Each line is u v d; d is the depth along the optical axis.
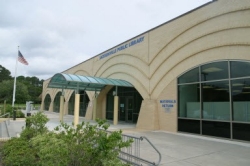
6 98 65.56
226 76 12.58
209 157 8.14
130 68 21.33
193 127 14.14
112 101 25.31
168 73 16.52
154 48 17.92
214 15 13.28
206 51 13.84
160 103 16.88
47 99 50.41
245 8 11.68
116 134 5.14
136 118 21.05
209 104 13.38
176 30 15.89
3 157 7.22
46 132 9.30
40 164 5.78
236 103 11.91
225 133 12.25
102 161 4.93
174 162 7.38
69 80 17.25
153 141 11.41
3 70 107.50
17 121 22.33
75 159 5.27
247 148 9.81
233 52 12.27
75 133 5.52
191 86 14.69
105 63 26.05
